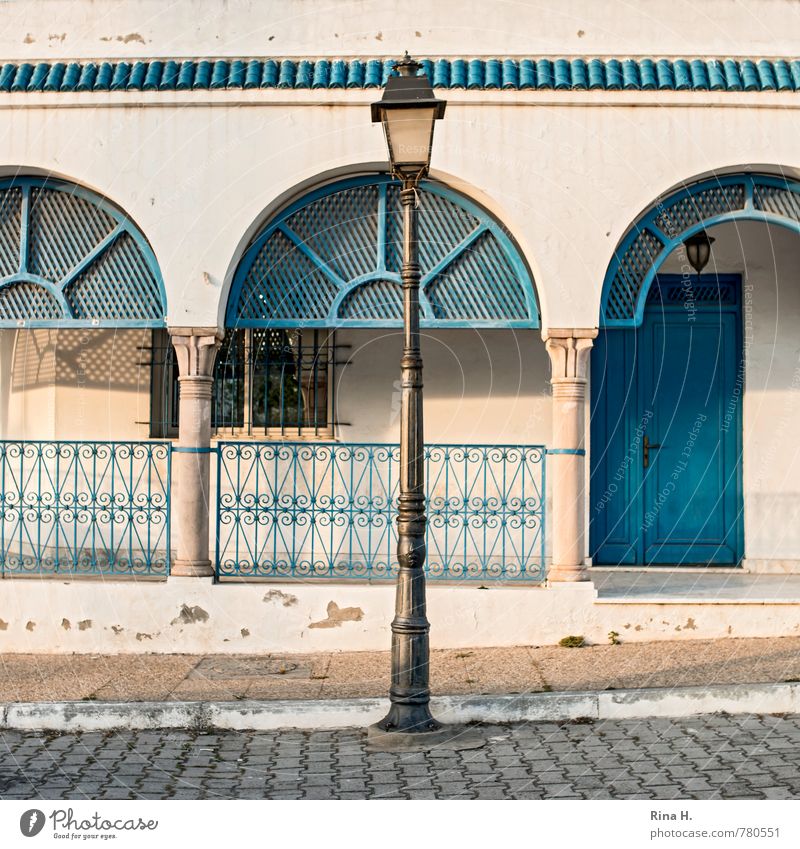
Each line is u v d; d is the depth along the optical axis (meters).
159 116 9.47
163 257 9.41
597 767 6.57
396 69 7.36
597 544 11.55
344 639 9.34
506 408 11.38
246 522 9.62
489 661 8.77
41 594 9.45
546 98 9.32
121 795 6.18
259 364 11.46
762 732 7.25
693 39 9.44
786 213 9.53
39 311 9.70
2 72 9.52
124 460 11.53
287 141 9.40
